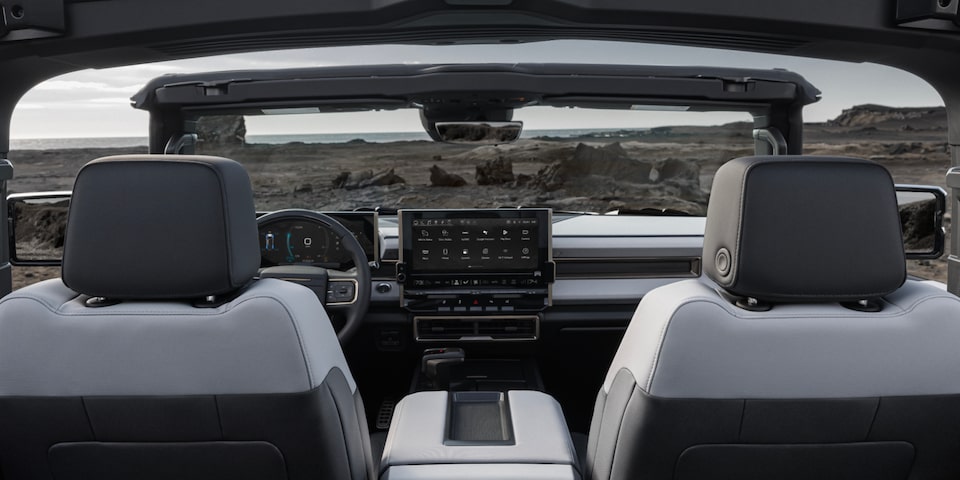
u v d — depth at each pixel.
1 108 2.01
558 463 1.49
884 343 1.27
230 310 1.25
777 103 2.92
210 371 1.25
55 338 1.25
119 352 1.25
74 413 1.29
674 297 1.32
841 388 1.28
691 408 1.29
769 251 1.22
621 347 1.46
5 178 2.14
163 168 1.21
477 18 1.41
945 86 1.95
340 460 1.36
